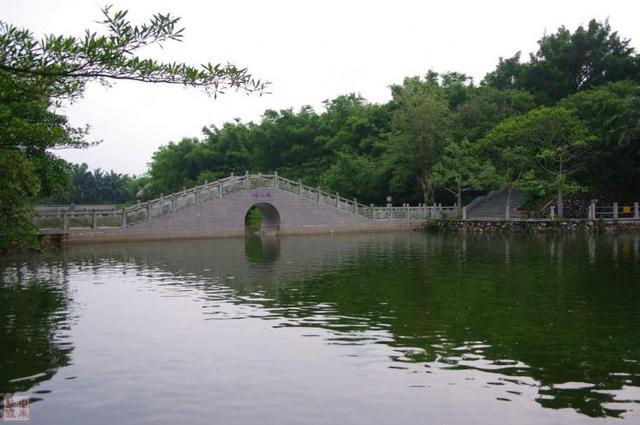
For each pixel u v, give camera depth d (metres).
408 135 49.78
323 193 47.12
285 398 8.04
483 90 58.31
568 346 10.52
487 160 46.97
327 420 7.29
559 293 15.88
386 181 57.34
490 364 9.48
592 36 58.50
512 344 10.64
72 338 11.31
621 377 8.84
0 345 10.81
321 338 11.17
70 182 30.20
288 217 44.94
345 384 8.58
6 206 19.67
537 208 50.78
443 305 14.27
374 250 30.20
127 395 8.22
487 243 34.41
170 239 39.16
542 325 12.09
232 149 69.25
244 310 13.92
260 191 43.50
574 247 30.69
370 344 10.71
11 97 8.33
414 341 10.90
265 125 67.81
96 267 22.91
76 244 34.81
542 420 7.26
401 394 8.16
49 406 7.83
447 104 53.09
